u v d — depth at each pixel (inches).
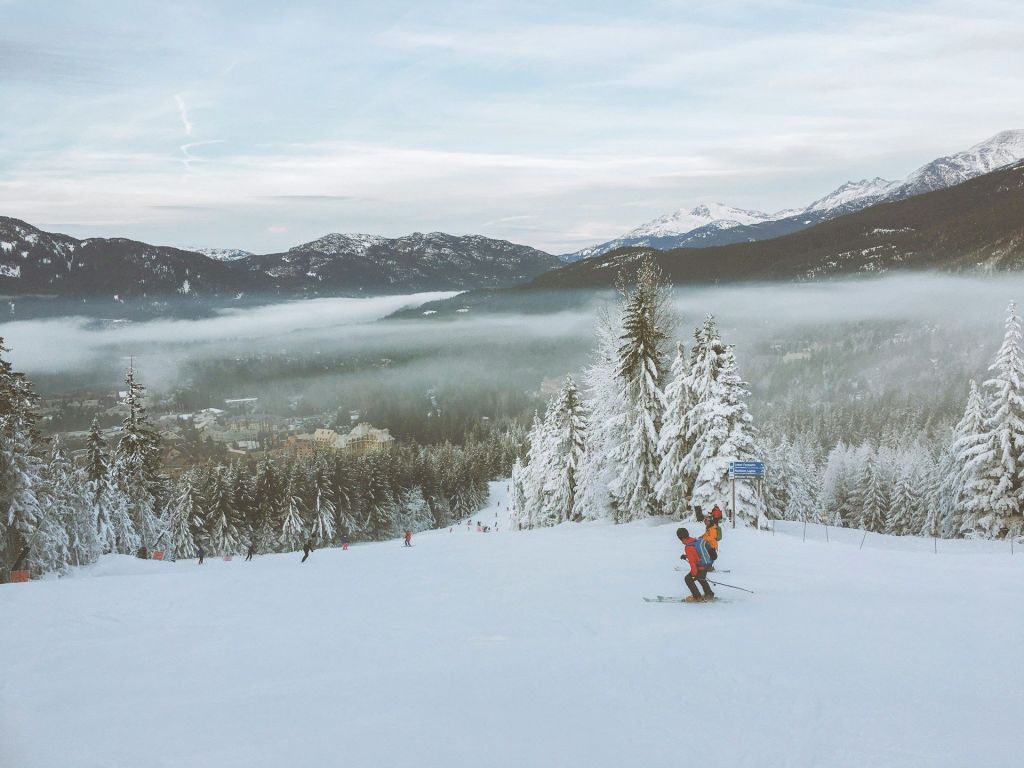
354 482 4463.6
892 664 357.4
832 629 438.3
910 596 567.5
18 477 1750.7
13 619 698.8
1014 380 1713.8
